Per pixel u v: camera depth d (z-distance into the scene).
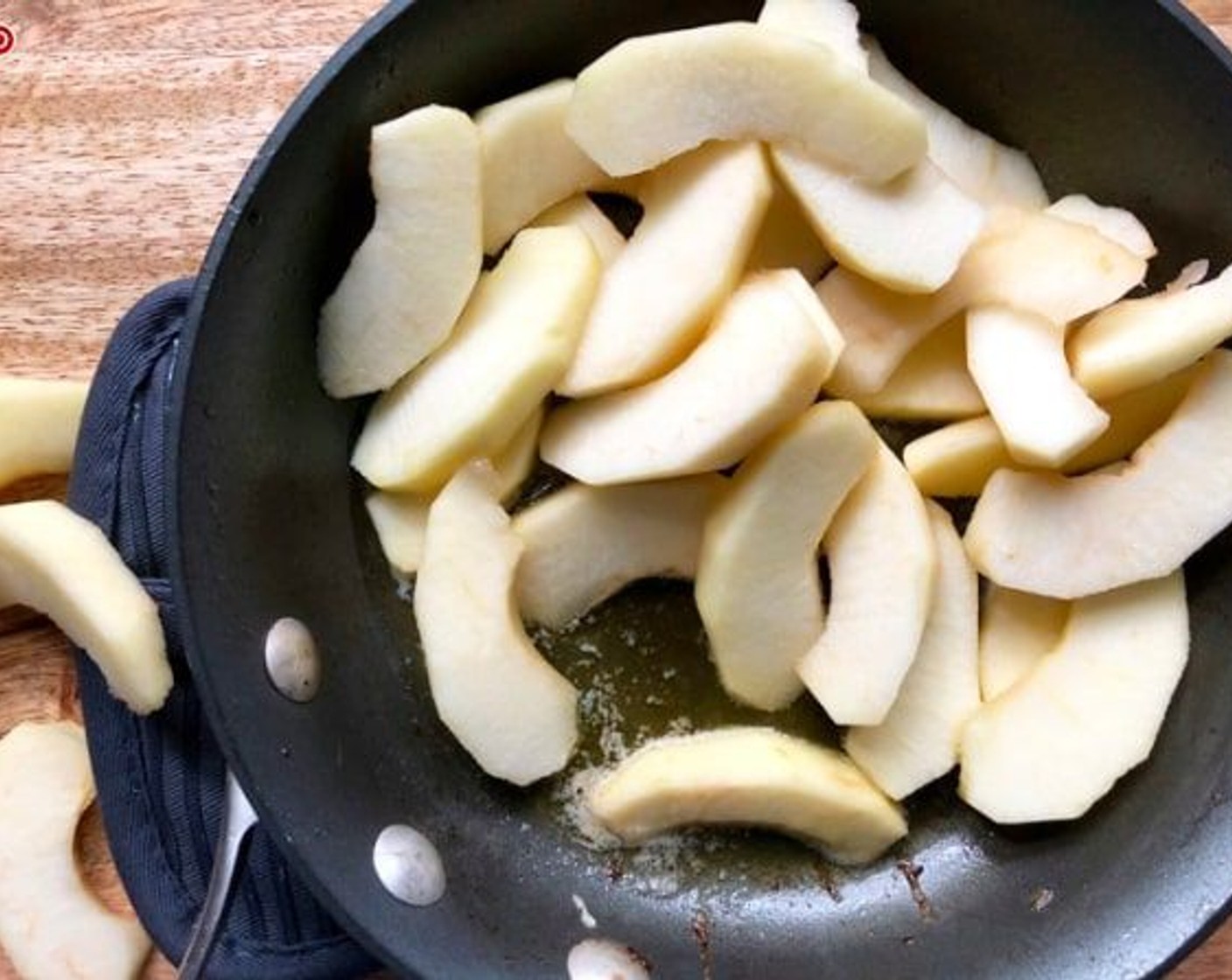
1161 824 0.35
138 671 0.35
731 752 0.35
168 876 0.36
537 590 0.36
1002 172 0.36
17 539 0.35
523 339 0.34
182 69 0.38
